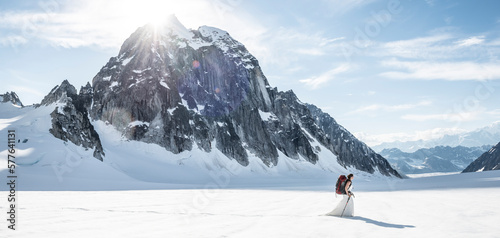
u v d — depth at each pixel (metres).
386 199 23.08
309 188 52.62
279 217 13.25
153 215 13.55
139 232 9.68
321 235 9.39
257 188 53.12
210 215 13.77
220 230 10.16
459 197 22.77
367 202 20.91
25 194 25.09
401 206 17.92
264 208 17.27
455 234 9.53
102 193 29.64
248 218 12.90
